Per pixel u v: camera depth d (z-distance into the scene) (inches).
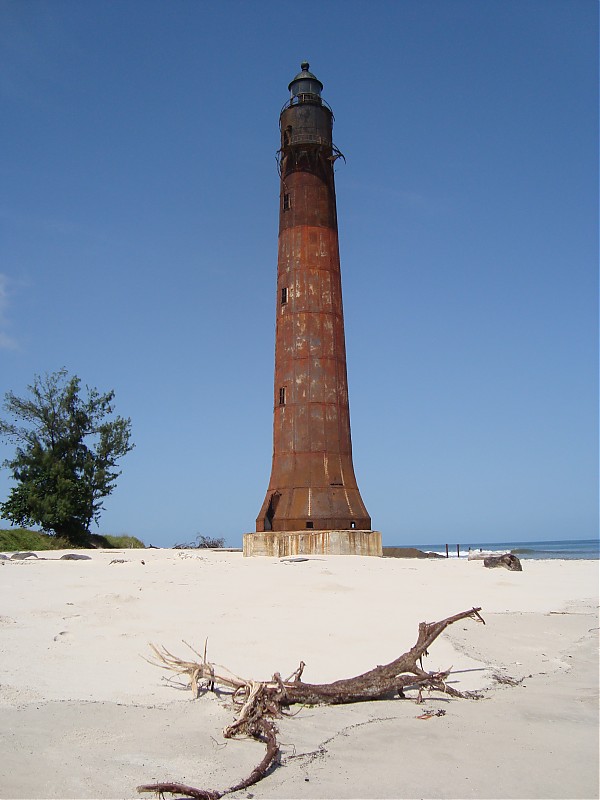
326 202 1369.3
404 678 331.9
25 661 367.2
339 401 1275.8
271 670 362.9
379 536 1152.2
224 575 783.1
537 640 469.1
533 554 3073.3
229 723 286.2
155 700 315.3
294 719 299.0
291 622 489.1
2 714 281.6
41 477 1808.6
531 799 217.5
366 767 243.8
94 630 444.5
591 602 649.0
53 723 273.7
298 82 1405.0
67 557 1245.7
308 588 672.4
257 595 619.5
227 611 528.4
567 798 218.2
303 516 1163.9
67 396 1884.8
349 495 1206.3
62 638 418.6
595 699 331.3
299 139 1363.2
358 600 608.7
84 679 342.0
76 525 1807.3
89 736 262.1
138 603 549.3
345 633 455.8
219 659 382.9
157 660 380.2
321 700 319.9
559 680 370.6
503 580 812.0
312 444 1230.3
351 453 1275.8
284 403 1272.1
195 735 270.5
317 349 1280.8
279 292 1342.3
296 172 1373.0
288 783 229.1
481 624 512.1
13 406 1839.3
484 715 305.3
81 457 1891.0
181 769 237.8
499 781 231.3
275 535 1139.9
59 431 1872.5
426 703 325.4
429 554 1827.0
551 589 750.5
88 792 213.8
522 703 324.8
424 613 545.6
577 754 256.1
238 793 221.1
